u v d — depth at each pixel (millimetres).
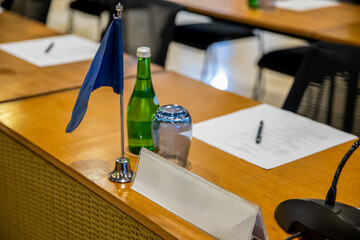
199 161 1206
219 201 926
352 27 2674
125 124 1404
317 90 1689
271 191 1089
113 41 1031
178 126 1111
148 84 1182
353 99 1621
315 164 1213
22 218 1479
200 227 956
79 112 1045
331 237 879
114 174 1121
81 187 1168
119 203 1051
